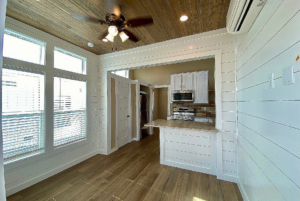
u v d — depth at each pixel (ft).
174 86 16.83
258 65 4.39
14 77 6.46
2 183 1.66
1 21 1.59
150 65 9.45
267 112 3.84
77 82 9.71
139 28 7.29
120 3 5.41
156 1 5.34
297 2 2.59
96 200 5.93
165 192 6.39
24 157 6.79
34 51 7.32
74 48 9.35
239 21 4.82
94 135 10.91
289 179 2.89
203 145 8.08
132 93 14.76
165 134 9.07
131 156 10.57
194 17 6.37
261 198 4.24
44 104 7.62
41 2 5.40
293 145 2.76
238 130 6.73
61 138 8.55
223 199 5.93
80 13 6.11
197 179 7.39
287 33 2.91
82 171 8.32
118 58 10.49
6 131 6.18
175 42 8.44
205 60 16.34
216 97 7.42
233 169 7.11
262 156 4.16
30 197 6.11
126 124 13.75
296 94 2.66
